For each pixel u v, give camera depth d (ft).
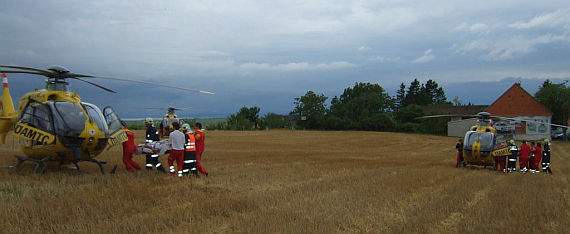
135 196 27.58
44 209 22.93
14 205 24.08
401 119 232.53
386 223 23.26
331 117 237.04
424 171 47.91
